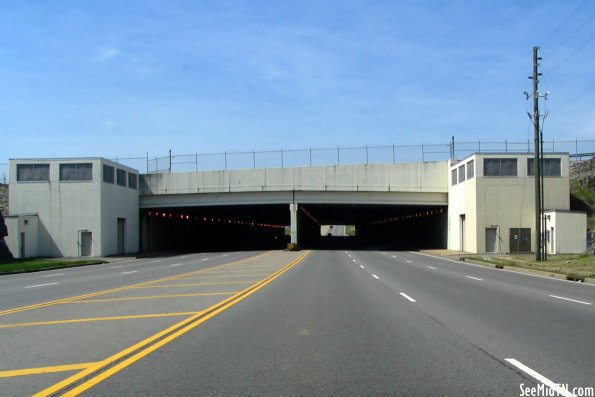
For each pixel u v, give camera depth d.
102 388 6.85
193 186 61.41
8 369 7.91
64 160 51.31
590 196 57.56
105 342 9.81
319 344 9.45
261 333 10.52
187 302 15.62
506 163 50.41
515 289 19.28
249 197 61.53
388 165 60.25
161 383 7.05
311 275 25.91
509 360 8.20
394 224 106.69
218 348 9.16
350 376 7.33
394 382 7.02
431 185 60.25
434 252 53.09
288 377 7.30
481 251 49.97
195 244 84.06
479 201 50.16
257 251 61.53
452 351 8.85
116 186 55.00
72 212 51.12
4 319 13.05
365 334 10.38
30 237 49.66
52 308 15.09
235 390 6.71
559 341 9.64
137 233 61.00
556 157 50.22
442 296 16.97
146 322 12.02
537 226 35.66
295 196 61.25
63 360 8.44
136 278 26.41
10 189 51.34
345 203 61.00
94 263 43.50
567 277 23.89
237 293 17.84
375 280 23.11
